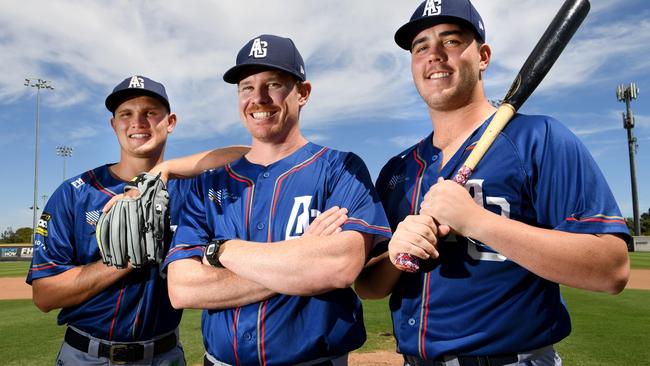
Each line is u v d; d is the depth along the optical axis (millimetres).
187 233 2400
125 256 2686
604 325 7742
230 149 2932
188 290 2221
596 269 1766
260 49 2287
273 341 2096
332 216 2188
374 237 2252
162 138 3289
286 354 2086
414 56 2297
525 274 1938
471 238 1943
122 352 3000
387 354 6207
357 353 6266
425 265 2104
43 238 3057
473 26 2152
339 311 2152
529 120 2078
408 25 2254
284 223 2256
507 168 1996
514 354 1910
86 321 3008
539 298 1943
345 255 2092
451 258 2037
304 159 2400
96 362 3018
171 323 3150
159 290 3049
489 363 1927
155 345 3086
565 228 1835
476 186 2029
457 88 2189
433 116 2369
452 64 2180
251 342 2115
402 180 2424
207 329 2285
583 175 1861
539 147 1966
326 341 2090
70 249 3092
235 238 2316
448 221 1878
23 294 14359
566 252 1746
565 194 1881
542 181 1939
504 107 2104
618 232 1773
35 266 3014
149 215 2713
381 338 7098
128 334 3000
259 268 2088
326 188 2305
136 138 3189
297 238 2150
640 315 8695
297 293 2064
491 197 1997
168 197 2902
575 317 8492
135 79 3186
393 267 2244
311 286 2061
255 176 2414
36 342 7094
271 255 2090
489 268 1952
